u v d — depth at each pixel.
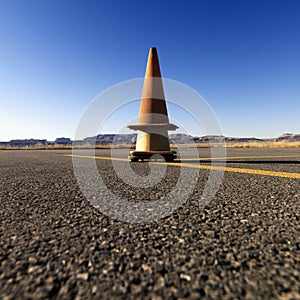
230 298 0.64
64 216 1.39
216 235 1.09
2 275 0.75
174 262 0.84
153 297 0.65
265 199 1.79
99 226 1.22
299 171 3.53
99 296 0.65
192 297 0.65
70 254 0.90
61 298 0.64
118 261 0.84
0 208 1.55
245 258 0.86
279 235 1.08
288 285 0.70
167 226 1.22
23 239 1.04
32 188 2.27
